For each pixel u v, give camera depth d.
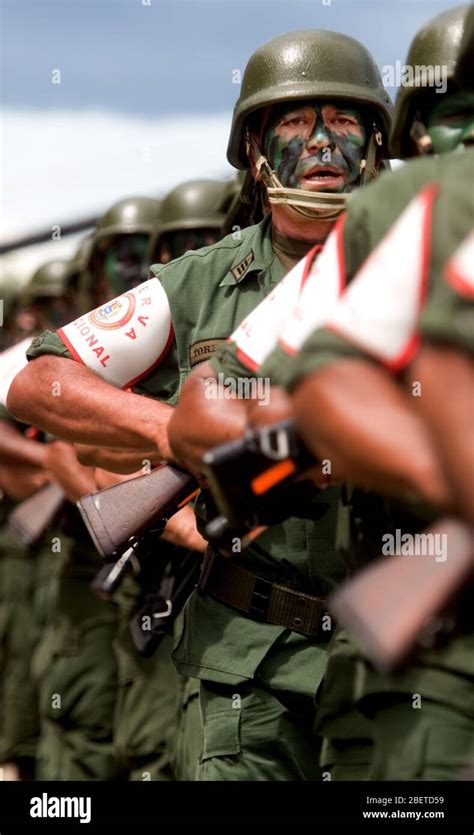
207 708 4.52
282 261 4.50
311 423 2.51
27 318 10.48
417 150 3.67
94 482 6.74
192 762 5.28
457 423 2.27
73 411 4.56
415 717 3.12
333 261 3.00
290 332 3.09
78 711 7.46
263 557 4.33
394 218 2.85
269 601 4.34
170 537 5.19
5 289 12.34
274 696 4.38
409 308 2.48
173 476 4.27
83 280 8.22
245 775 4.41
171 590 5.23
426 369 2.31
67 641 7.49
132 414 4.40
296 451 2.91
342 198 4.41
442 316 2.30
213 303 4.57
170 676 6.55
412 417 2.42
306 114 4.45
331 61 4.45
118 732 6.66
